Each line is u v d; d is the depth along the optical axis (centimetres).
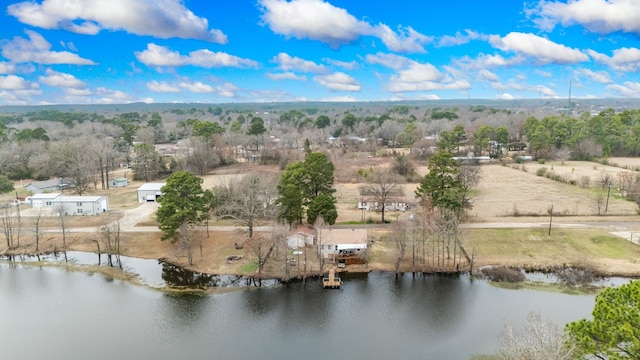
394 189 9231
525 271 6269
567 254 6681
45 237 7688
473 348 4481
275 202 7788
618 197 9594
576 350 2939
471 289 5769
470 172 9644
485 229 7581
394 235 6625
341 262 6469
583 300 5394
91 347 4594
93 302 5556
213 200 7650
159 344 4653
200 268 6462
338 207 9162
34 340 4725
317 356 4416
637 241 6988
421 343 4603
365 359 4353
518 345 3447
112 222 8344
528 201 9456
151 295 5738
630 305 2880
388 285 5934
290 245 6969
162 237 7031
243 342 4681
